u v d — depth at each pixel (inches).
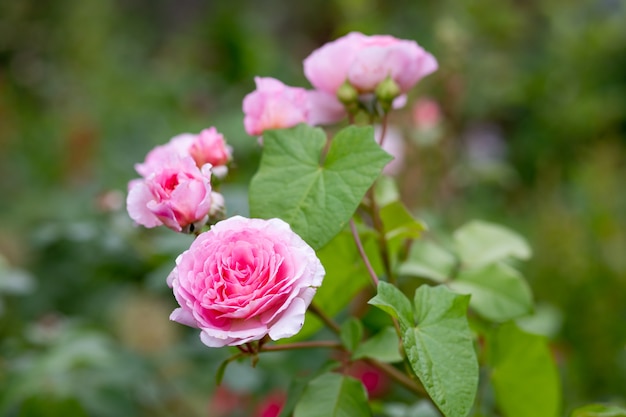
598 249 52.0
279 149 24.5
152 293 48.2
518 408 28.0
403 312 22.2
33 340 38.9
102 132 79.6
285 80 81.2
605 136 81.9
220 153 24.8
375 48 25.6
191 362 41.3
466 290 28.2
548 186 70.6
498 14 79.4
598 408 25.1
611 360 45.6
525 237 62.2
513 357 27.1
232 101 78.7
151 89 89.8
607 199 59.9
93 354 35.4
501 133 83.0
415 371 21.6
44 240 38.4
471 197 65.9
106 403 37.0
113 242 38.0
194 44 99.6
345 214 23.4
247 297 21.1
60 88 96.5
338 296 27.6
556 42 87.2
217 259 21.5
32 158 84.3
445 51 53.4
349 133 24.1
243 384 37.4
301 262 21.4
